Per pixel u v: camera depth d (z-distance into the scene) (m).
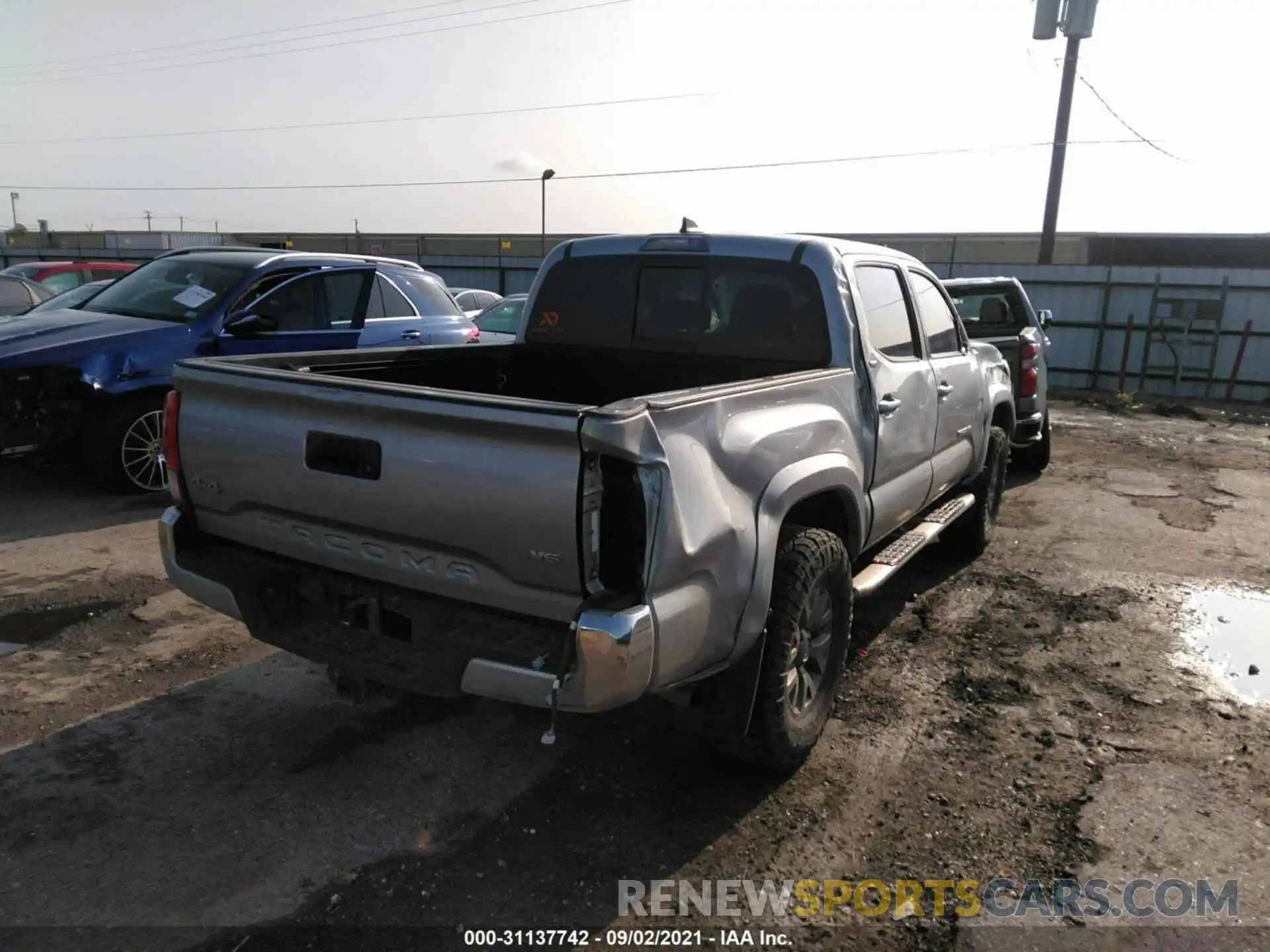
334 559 3.00
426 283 9.07
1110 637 4.95
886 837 3.16
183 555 3.35
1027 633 5.00
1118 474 9.44
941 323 5.25
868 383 3.98
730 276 4.23
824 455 3.46
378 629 3.00
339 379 2.86
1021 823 3.25
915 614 5.26
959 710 4.09
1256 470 9.74
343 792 3.31
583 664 2.44
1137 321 17.28
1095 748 3.77
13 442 6.42
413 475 2.69
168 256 8.27
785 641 3.19
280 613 3.24
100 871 2.85
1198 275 16.61
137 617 4.75
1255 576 6.04
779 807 3.31
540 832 3.12
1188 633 5.04
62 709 3.82
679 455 2.61
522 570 2.58
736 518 2.83
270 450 3.03
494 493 2.55
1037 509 7.86
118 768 3.41
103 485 6.91
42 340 6.56
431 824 3.15
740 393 2.95
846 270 4.07
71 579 5.24
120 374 6.65
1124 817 3.29
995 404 6.11
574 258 4.71
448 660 2.69
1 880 2.79
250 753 3.54
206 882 2.81
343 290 8.15
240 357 3.50
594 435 2.37
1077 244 25.41
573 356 4.74
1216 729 3.95
